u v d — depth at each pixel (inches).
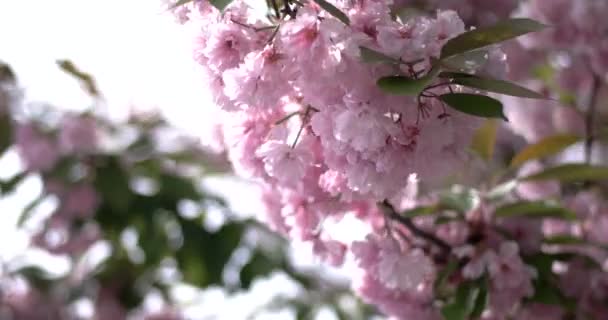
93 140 77.4
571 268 49.9
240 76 36.7
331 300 73.4
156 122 81.8
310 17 35.7
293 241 45.0
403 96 36.2
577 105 64.5
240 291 76.4
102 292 85.7
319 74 36.1
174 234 76.6
